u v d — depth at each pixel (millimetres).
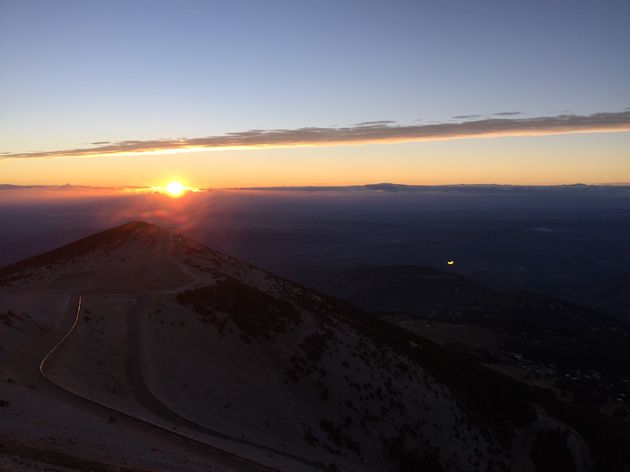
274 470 19609
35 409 16312
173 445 18562
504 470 38125
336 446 29531
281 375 34562
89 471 11875
